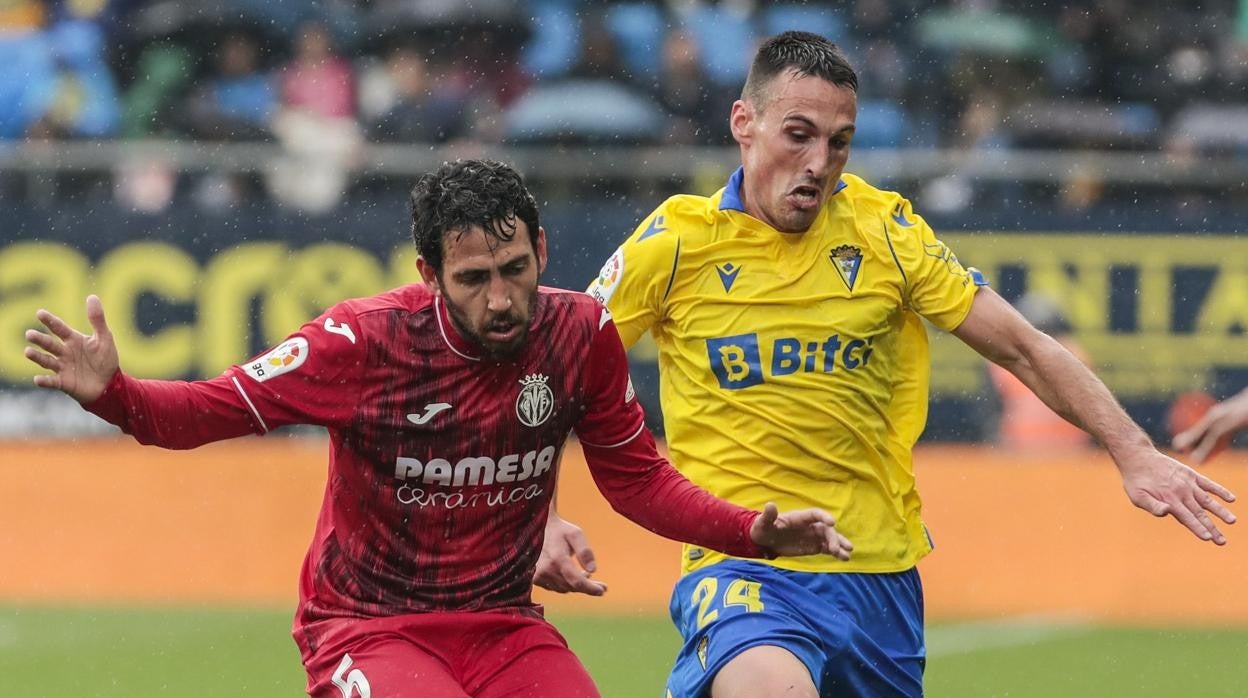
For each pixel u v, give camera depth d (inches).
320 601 640.4
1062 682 1224.8
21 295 1785.2
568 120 1995.6
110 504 1718.8
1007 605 1614.2
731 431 713.6
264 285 1788.9
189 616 1492.4
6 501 1721.2
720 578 705.0
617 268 719.7
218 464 1749.5
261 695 1154.7
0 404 1775.3
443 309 620.1
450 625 633.0
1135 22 2209.6
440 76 2060.8
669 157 1808.6
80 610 1525.6
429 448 620.1
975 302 722.8
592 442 657.0
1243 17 2249.0
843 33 2169.0
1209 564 1651.1
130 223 1792.6
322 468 1750.7
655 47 2117.4
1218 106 2178.9
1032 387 721.6
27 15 2123.5
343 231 1795.0
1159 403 1769.2
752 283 713.6
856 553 710.5
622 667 1253.1
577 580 697.0
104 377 581.3
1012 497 1723.7
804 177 690.8
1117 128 2086.6
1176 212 1784.0
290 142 2021.4
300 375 611.8
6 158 1827.0
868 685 718.5
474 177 589.0
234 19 2087.8
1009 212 1780.3
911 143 2076.8
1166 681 1233.4
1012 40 2158.0
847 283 714.2
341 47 2085.4
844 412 710.5
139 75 2089.1
